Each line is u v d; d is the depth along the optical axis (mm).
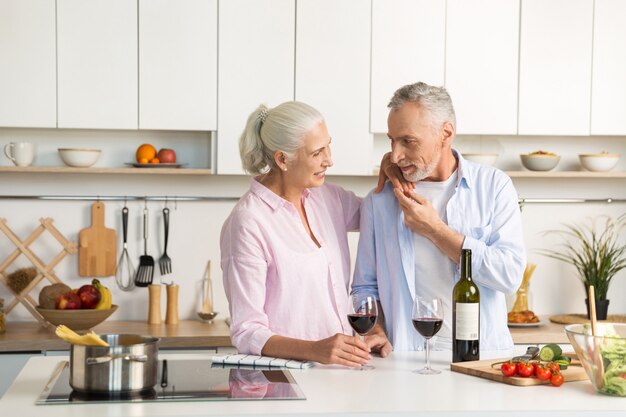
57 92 3633
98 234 3902
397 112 2422
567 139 4199
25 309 3850
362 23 3766
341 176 4047
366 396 1841
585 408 1753
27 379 2020
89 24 3641
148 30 3668
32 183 3885
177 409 1729
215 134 3723
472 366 2098
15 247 3881
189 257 3979
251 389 1895
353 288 2650
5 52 3604
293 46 3736
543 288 4203
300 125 2314
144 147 3771
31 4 3611
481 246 2371
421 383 1976
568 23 3887
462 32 3828
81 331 3518
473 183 2555
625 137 4215
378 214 2594
